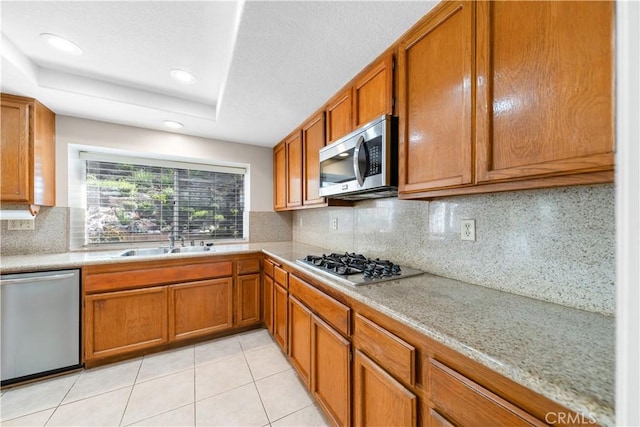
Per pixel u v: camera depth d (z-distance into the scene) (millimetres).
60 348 1815
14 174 1857
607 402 442
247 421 1426
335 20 1130
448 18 1020
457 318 821
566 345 645
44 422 1407
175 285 2186
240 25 1156
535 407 540
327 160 1776
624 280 320
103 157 2492
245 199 3184
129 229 2631
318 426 1395
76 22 1323
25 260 1874
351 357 1178
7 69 1542
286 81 1637
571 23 675
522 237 1048
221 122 2346
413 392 841
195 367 1933
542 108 735
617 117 337
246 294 2516
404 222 1638
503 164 834
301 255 2135
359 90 1565
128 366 1939
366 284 1225
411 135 1194
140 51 1565
